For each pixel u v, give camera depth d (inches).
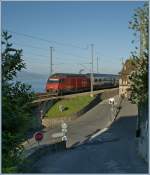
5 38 925.2
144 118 1446.9
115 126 2930.6
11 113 893.8
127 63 1403.8
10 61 926.4
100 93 4183.1
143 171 1066.7
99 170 1077.8
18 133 912.3
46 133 2839.6
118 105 3725.4
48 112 3390.7
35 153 1257.4
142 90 1212.5
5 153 898.1
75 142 2379.4
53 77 3762.3
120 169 1101.1
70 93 3900.1
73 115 3371.1
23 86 949.8
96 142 2213.3
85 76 4202.8
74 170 1079.0
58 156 1390.3
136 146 1732.3
